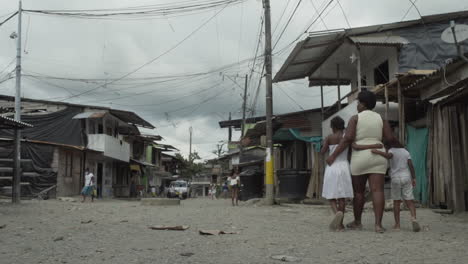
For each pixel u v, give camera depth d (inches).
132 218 349.4
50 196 916.0
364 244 191.3
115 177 1425.9
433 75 415.8
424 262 151.5
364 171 236.7
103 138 1112.2
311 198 709.9
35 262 159.3
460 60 384.2
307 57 685.9
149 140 1685.5
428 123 462.6
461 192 387.5
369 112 241.0
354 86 786.2
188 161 2694.4
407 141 525.7
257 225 287.6
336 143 251.6
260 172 862.5
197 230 257.1
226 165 2338.8
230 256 168.1
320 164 722.8
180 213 414.3
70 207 543.2
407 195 245.9
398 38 590.2
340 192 239.0
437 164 438.9
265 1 636.7
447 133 411.5
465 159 390.6
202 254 173.0
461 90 360.8
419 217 344.5
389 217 346.3
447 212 383.2
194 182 2687.0
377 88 502.9
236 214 398.0
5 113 1051.9
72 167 1045.8
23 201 709.3
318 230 251.0
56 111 1095.6
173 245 196.2
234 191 676.7
